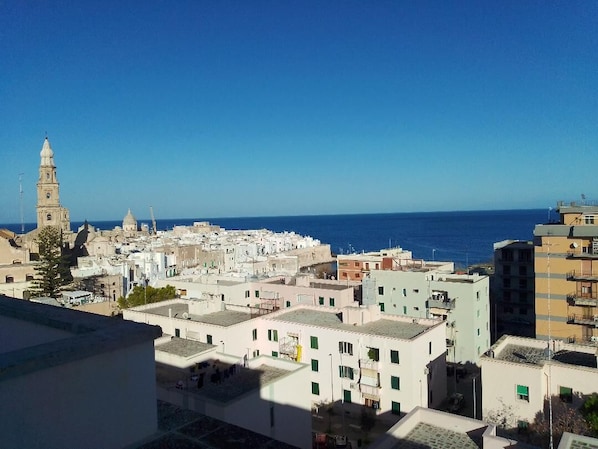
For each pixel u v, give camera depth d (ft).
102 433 26.71
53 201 449.89
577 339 211.00
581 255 208.03
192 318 195.62
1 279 298.56
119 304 282.97
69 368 25.18
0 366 22.18
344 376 173.37
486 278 246.06
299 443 115.85
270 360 124.26
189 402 101.35
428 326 178.29
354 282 304.09
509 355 140.26
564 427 110.01
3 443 22.44
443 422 86.74
